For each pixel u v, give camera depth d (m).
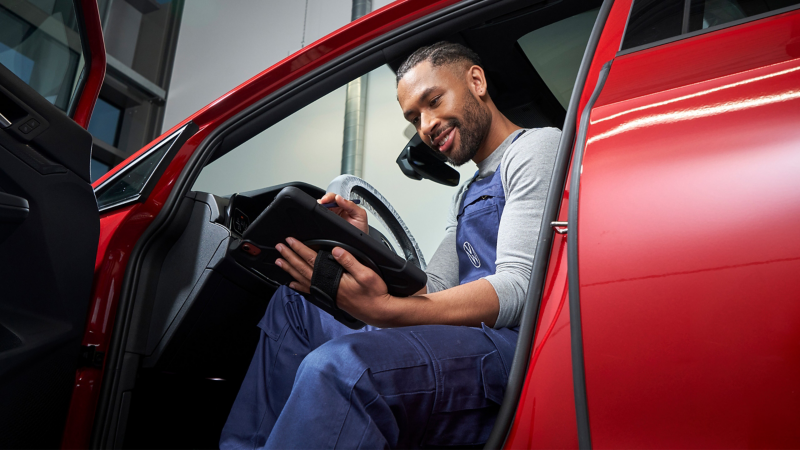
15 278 0.80
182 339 1.10
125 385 0.99
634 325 0.50
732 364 0.45
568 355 0.55
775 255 0.46
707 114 0.56
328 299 0.75
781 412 0.42
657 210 0.53
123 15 7.53
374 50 1.17
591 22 1.24
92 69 1.22
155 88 7.48
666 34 0.73
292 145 7.07
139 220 1.08
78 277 0.87
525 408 0.56
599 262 0.54
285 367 0.92
